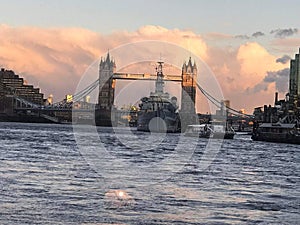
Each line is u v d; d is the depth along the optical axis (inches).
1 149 4680.1
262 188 2506.2
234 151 5743.1
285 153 5629.9
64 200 1956.2
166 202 1995.6
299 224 1726.1
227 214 1824.6
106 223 1635.1
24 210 1761.8
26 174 2704.2
